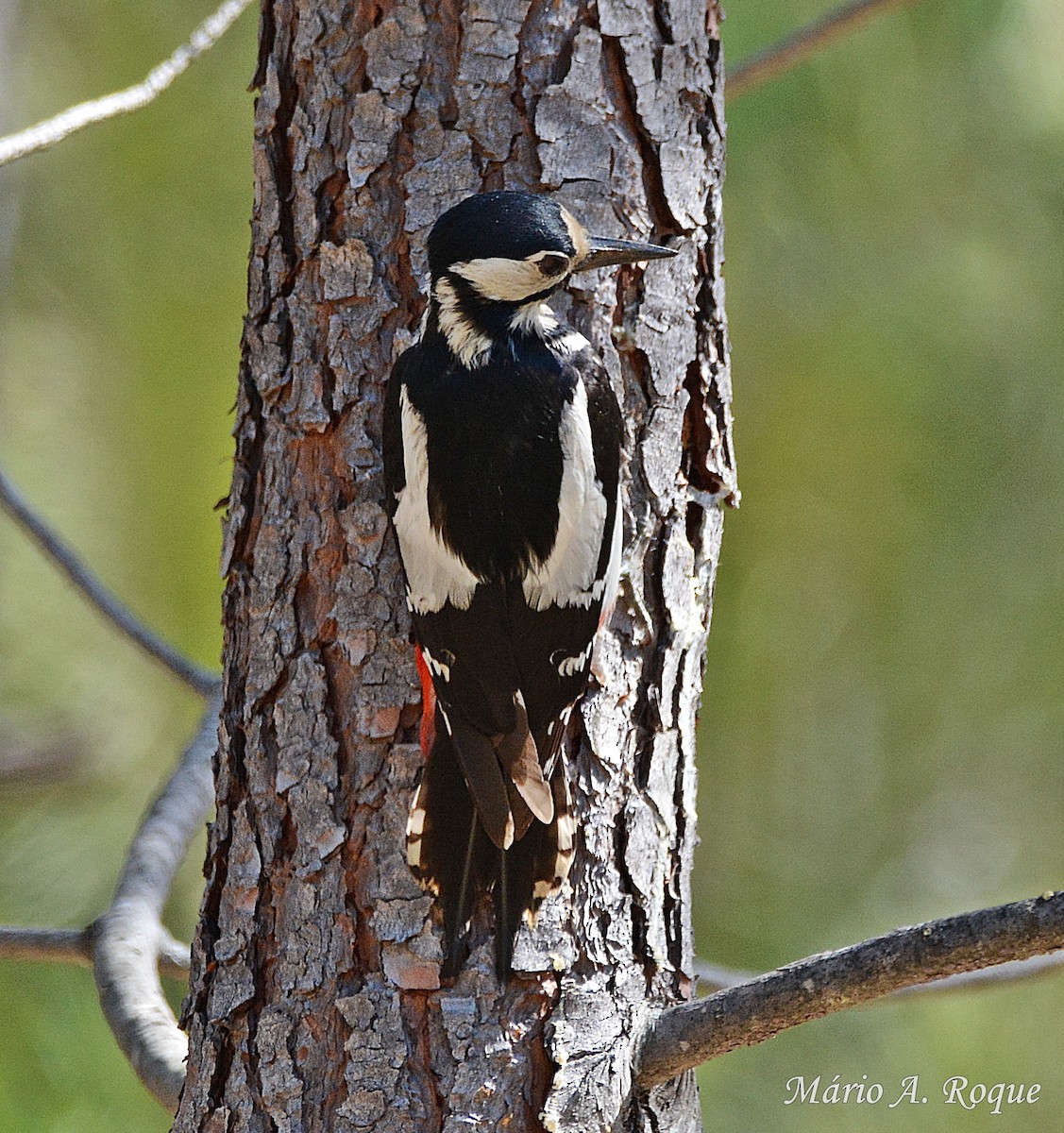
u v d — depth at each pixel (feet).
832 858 47.57
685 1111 21.20
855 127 40.91
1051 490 44.19
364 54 21.67
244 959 21.15
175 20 42.45
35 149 22.29
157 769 41.29
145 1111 36.14
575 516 20.99
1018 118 41.32
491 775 20.40
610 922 21.01
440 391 21.21
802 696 47.19
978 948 17.94
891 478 43.86
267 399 21.91
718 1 22.88
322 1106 20.59
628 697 21.59
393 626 21.26
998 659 46.34
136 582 41.24
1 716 40.09
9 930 25.31
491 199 21.11
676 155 22.09
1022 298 42.73
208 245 42.29
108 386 41.70
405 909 20.62
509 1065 20.30
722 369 22.67
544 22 21.62
